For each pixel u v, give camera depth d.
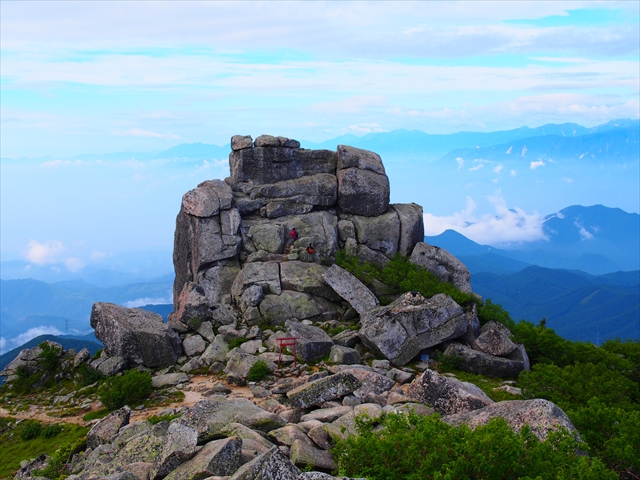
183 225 51.88
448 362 39.31
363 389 27.81
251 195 53.97
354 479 16.67
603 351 43.25
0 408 37.81
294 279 47.59
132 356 40.62
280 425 23.67
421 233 56.00
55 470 26.64
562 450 18.11
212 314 45.09
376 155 58.34
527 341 43.78
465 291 50.75
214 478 17.67
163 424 24.66
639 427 21.81
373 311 42.62
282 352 39.91
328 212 54.88
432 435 18.44
